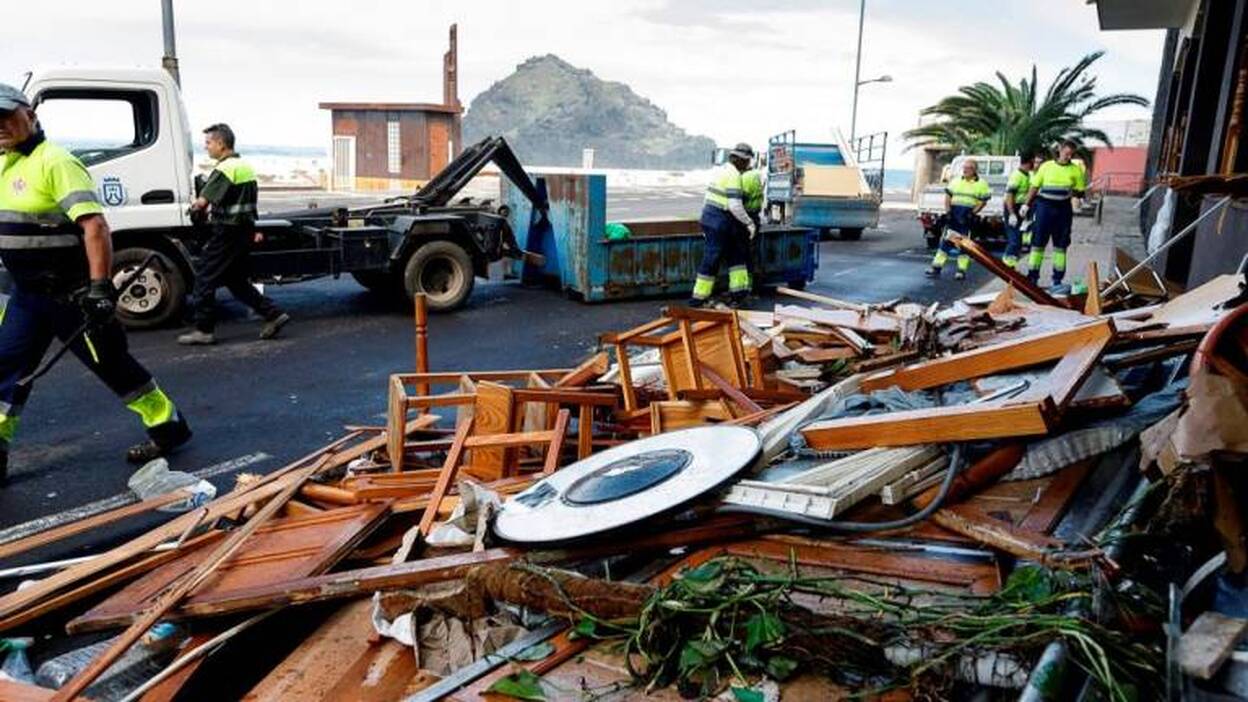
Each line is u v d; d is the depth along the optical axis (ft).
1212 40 38.42
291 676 8.78
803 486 9.92
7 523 14.33
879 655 7.25
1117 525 8.71
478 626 8.81
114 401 21.18
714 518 10.11
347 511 11.89
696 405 14.66
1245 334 8.57
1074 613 7.16
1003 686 6.84
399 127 107.04
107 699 9.08
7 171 15.16
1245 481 8.30
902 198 161.48
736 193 32.14
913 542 9.45
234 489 14.85
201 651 9.17
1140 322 14.79
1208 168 33.17
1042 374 11.82
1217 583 7.95
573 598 8.25
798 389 16.22
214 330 28.07
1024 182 45.09
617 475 10.81
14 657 9.99
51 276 15.46
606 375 17.24
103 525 14.03
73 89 26.21
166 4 41.65
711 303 34.91
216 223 26.30
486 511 10.37
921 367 12.85
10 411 15.85
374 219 32.71
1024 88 135.13
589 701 7.26
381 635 9.20
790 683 7.24
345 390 22.30
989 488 10.36
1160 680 6.72
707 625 7.73
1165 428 9.05
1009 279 20.06
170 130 27.73
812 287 41.98
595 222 34.04
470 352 26.68
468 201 35.96
